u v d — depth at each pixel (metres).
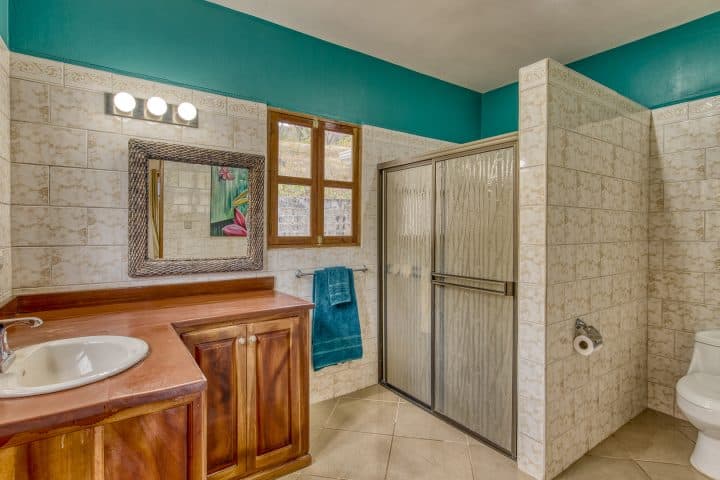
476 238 2.19
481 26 2.44
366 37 2.58
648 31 2.47
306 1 2.17
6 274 1.61
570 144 1.88
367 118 2.84
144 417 0.97
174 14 2.05
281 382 1.86
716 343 2.10
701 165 2.30
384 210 2.89
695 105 2.31
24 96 1.68
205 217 2.14
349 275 2.69
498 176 2.05
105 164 1.86
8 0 1.65
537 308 1.80
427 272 2.53
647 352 2.55
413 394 2.67
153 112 1.94
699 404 1.79
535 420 1.82
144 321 1.59
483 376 2.17
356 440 2.18
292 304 1.92
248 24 2.29
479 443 2.15
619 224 2.25
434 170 2.46
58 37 1.75
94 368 1.32
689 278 2.36
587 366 2.04
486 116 3.59
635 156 2.37
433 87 3.24
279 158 2.46
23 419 0.81
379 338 2.94
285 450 1.88
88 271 1.84
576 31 2.48
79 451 0.89
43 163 1.72
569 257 1.89
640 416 2.45
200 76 2.13
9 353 1.13
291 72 2.47
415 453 2.06
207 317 1.66
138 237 1.94
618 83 2.67
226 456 1.71
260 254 2.33
